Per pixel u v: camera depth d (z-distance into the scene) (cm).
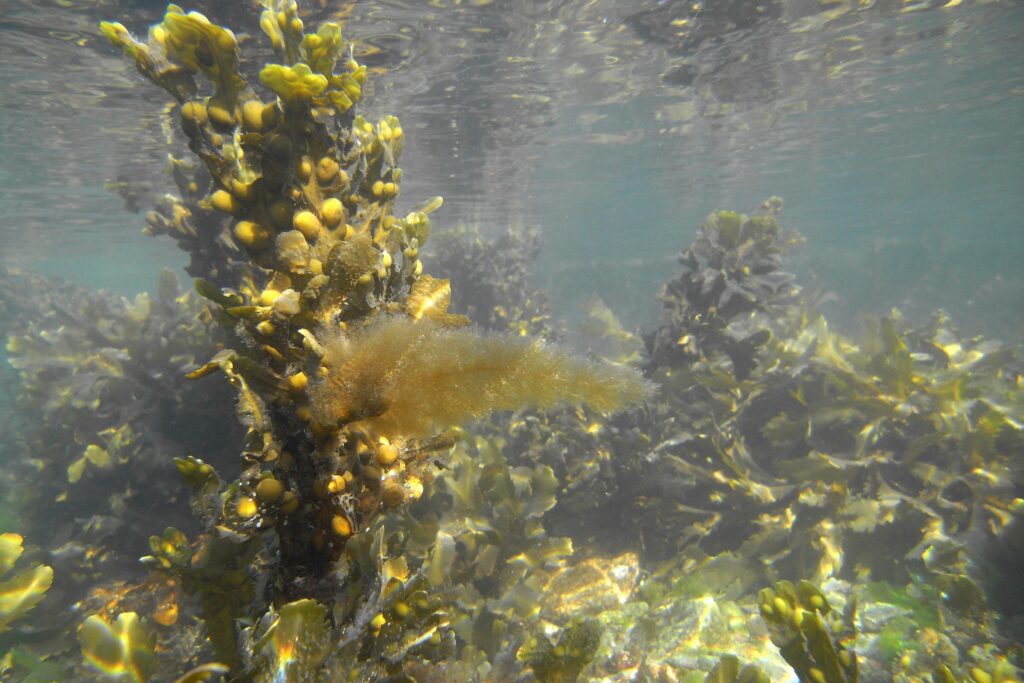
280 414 41
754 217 142
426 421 39
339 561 40
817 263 705
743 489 127
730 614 102
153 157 303
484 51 220
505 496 101
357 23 187
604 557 121
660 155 428
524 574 97
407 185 435
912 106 360
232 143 49
